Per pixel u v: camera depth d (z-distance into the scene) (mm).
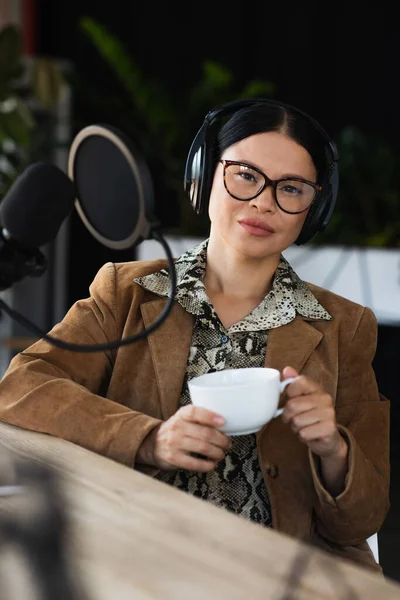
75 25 7891
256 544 928
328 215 1606
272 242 1557
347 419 1587
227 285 1622
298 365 1554
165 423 1400
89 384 1642
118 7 7938
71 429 1448
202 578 833
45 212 1105
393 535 3316
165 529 966
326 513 1456
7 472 1123
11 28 5738
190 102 7129
